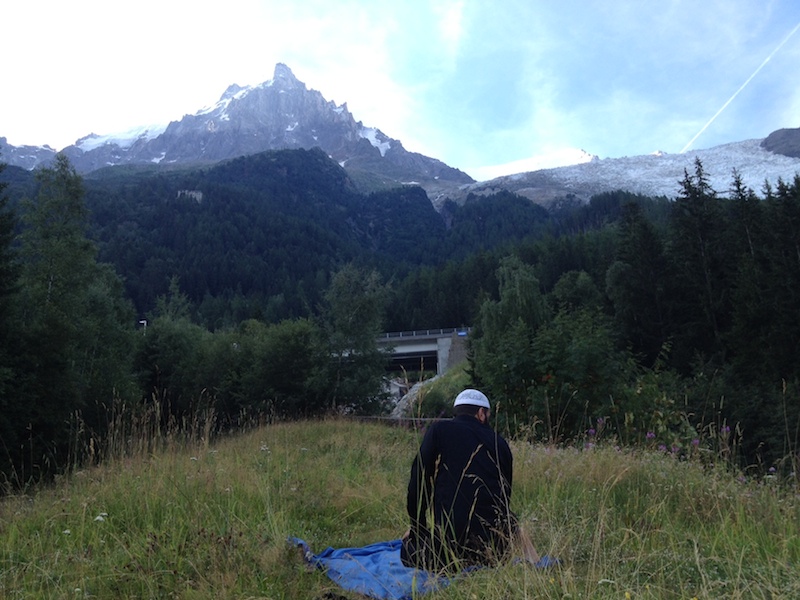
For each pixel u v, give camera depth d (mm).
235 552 3996
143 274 130125
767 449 9742
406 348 76312
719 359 36562
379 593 3486
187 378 37781
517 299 48562
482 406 4184
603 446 7734
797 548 3916
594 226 181125
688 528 4586
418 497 3834
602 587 3027
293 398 32812
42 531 4965
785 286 33656
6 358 19391
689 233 43750
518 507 5219
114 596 3604
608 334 11266
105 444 7504
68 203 29609
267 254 157750
